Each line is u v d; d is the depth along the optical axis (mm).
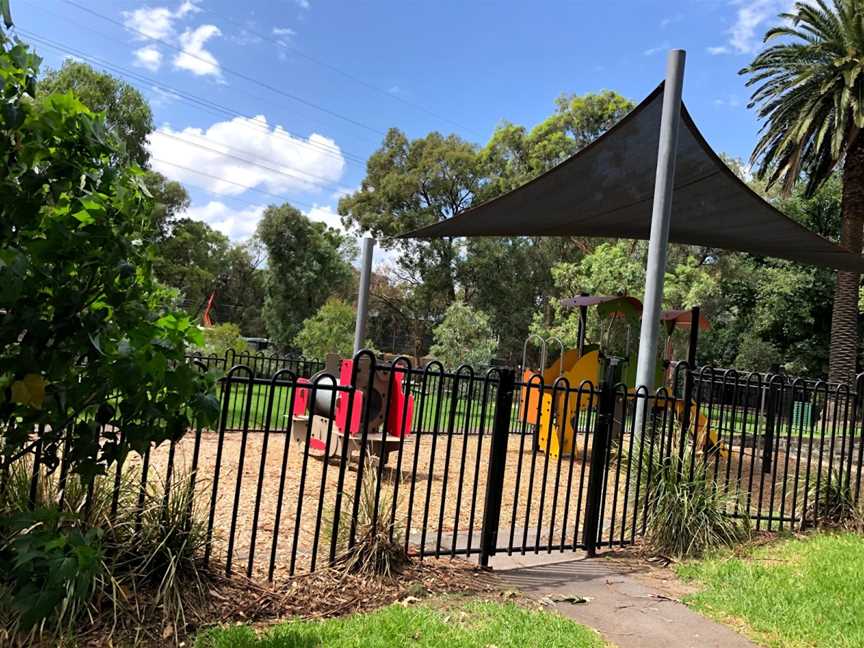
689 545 5000
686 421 5383
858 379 6578
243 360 13617
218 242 51969
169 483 3236
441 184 33188
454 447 9438
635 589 4219
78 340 2684
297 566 3799
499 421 4297
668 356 11273
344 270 41812
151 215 3178
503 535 5164
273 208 39969
